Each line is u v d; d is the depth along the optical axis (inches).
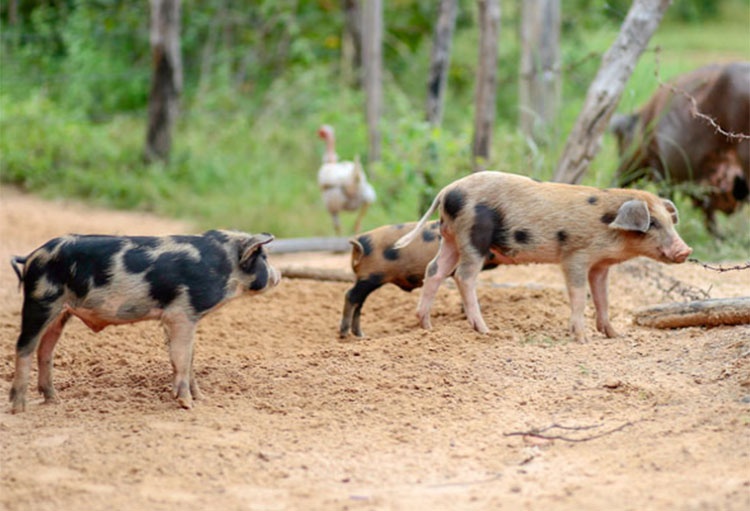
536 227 442.6
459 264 457.7
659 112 686.5
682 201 703.7
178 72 1021.2
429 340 453.1
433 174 775.7
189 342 378.6
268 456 327.9
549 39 866.1
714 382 378.0
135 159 1031.0
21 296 581.9
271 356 451.2
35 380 422.9
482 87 729.6
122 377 419.8
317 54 1284.4
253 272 389.4
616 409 361.7
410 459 326.0
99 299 368.2
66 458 328.2
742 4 1966.0
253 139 1087.6
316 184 966.4
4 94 1099.9
